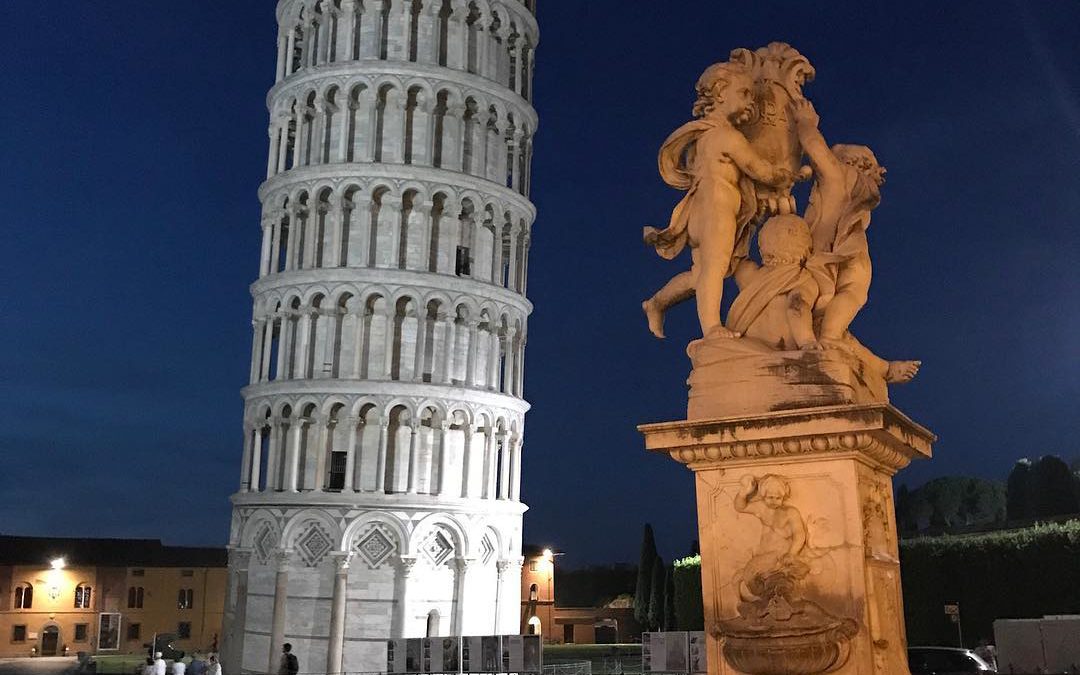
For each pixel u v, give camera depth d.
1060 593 43.53
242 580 58.09
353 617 55.09
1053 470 77.88
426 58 62.53
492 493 59.38
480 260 62.00
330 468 57.69
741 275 6.50
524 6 68.44
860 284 6.25
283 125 63.97
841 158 6.75
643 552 99.94
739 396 5.86
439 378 59.28
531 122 67.75
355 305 58.84
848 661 5.24
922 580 47.44
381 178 59.97
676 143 6.66
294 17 65.56
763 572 5.57
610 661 64.75
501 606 59.28
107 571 106.94
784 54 6.94
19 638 101.69
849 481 5.47
